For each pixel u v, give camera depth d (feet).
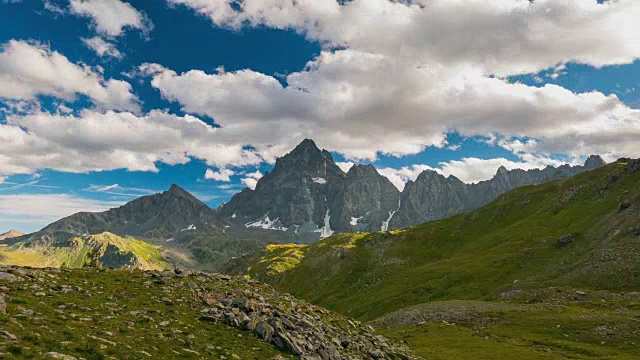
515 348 203.62
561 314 266.57
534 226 637.71
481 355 190.80
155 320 103.04
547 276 432.25
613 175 643.04
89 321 89.56
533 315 273.95
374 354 134.51
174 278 154.61
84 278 132.16
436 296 509.76
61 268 143.74
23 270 123.95
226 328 111.55
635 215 446.60
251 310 128.06
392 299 545.85
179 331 99.25
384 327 325.83
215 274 178.70
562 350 198.08
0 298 83.87
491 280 493.36
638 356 177.99
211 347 93.71
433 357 179.11
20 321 77.66
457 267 580.30
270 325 116.47
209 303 129.29
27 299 93.40
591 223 536.42
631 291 325.62
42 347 68.33
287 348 107.76
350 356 121.29
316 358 105.09
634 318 233.76
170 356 82.43
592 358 180.55
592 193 650.43
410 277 617.21
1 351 61.41
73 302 101.35
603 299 305.53
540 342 215.72
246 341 105.40
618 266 370.32
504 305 315.58
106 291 120.78
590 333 222.07
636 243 395.55
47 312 88.12
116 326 90.99
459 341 225.76
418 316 325.01
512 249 573.74
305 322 130.00
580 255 453.58
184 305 123.13
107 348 76.18
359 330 168.04
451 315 307.99
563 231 567.59
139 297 121.49
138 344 83.76
